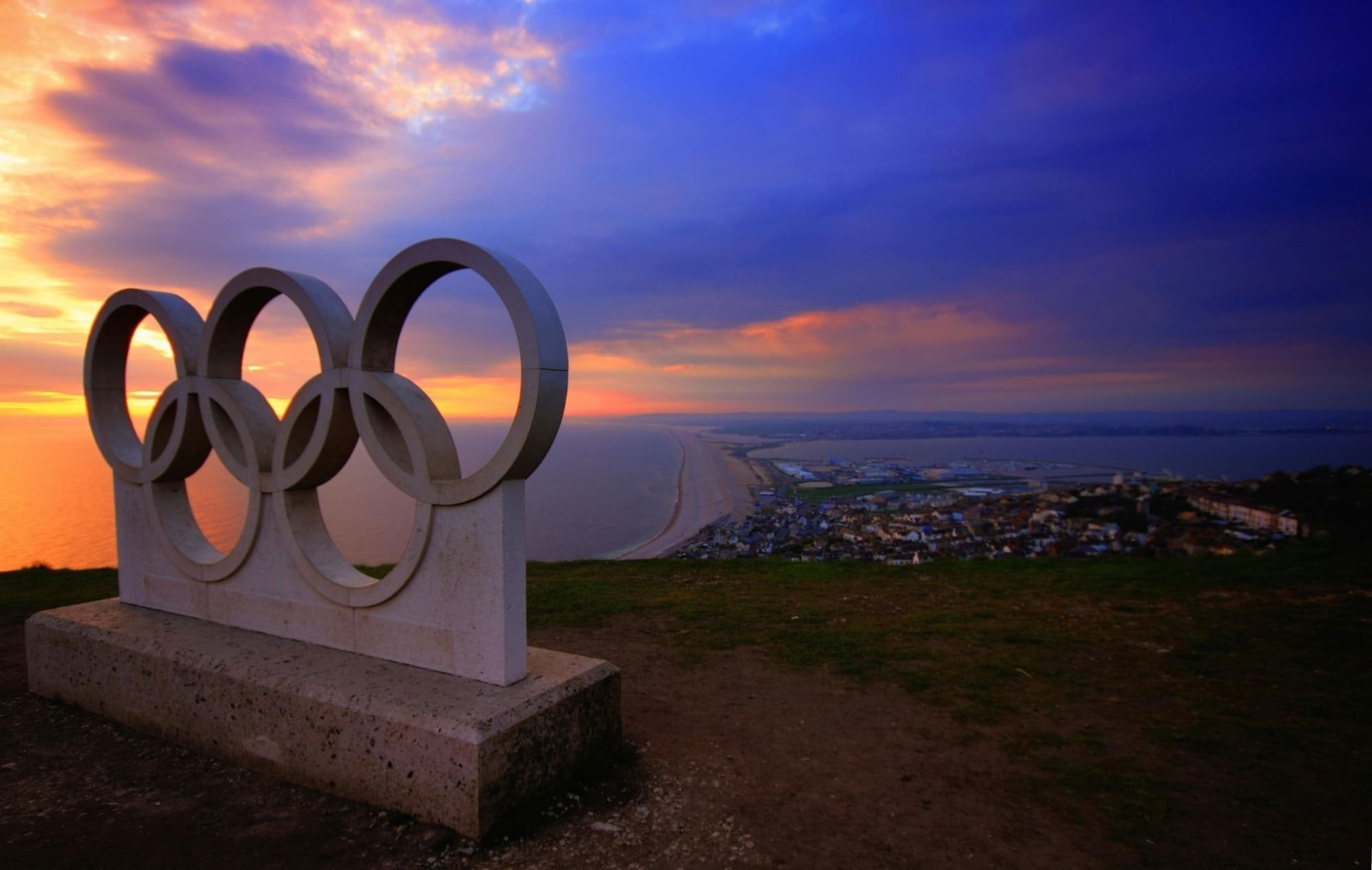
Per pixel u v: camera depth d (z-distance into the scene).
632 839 3.28
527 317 3.51
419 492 3.92
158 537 5.26
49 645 5.02
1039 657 5.98
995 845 3.25
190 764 4.08
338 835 3.29
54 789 3.79
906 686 5.34
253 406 4.81
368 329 4.09
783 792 3.75
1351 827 3.38
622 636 6.79
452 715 3.33
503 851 3.16
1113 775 3.92
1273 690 5.11
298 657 4.18
